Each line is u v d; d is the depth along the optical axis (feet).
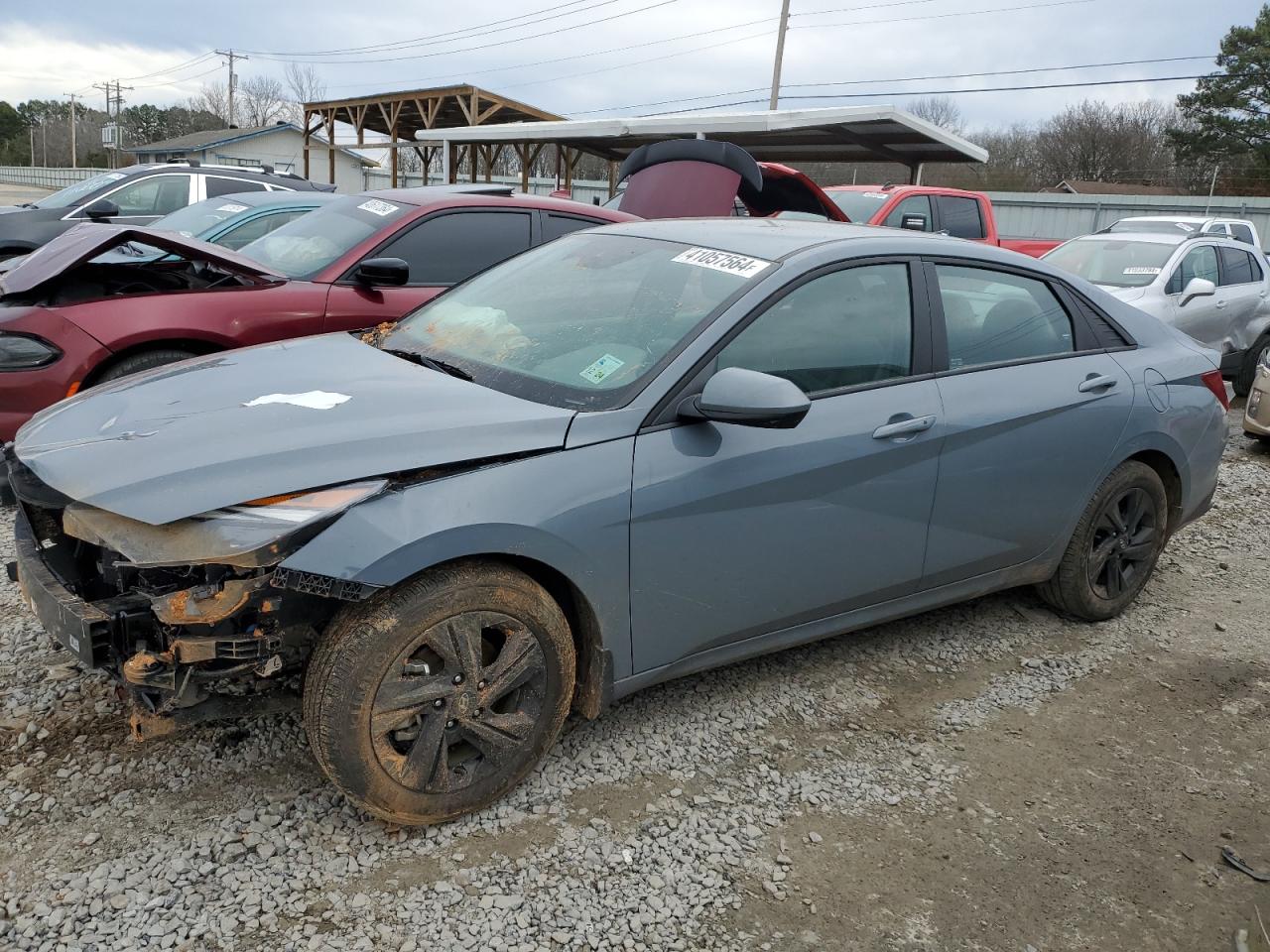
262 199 27.22
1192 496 15.35
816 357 11.00
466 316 12.24
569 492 9.18
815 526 10.91
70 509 8.66
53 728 10.42
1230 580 17.12
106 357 16.46
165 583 8.64
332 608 8.77
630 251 12.40
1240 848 9.87
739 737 11.23
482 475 8.87
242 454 8.47
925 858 9.45
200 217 27.22
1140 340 14.57
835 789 10.40
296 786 9.73
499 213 20.70
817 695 12.30
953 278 12.51
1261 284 36.01
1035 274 13.52
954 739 11.56
